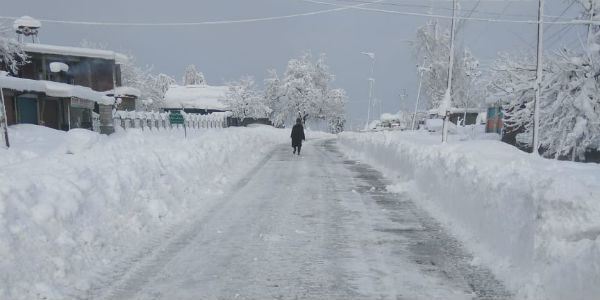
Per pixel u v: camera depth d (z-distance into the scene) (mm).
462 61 41938
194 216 6938
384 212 7352
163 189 7418
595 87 18828
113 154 7664
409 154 10859
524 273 4074
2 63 28641
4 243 3812
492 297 3840
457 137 26562
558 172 4996
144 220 6109
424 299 3809
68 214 4785
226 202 8180
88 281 4098
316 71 74500
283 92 70250
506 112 24328
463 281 4215
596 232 3678
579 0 19266
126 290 3967
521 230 4426
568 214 3861
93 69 36781
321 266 4641
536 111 14266
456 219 6449
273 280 4238
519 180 4910
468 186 6148
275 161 16906
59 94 22547
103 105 20781
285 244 5441
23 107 22438
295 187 10109
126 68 51969
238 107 57094
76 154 7391
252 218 6855
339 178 11797
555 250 3787
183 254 4996
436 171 8000
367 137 19781
